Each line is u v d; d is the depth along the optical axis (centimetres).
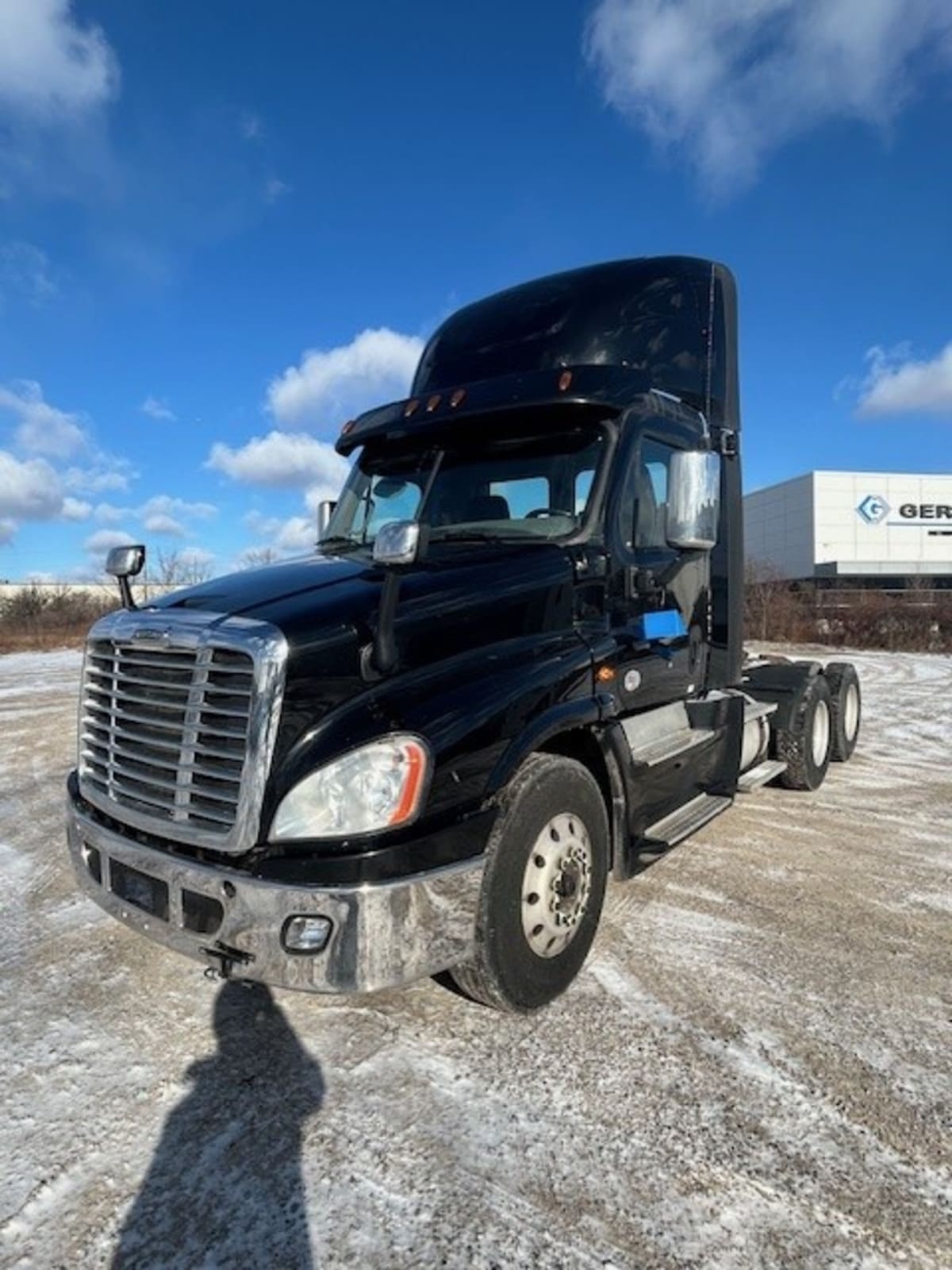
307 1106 271
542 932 327
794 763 677
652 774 405
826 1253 213
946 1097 277
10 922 420
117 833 316
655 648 436
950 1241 218
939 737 971
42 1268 209
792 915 427
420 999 339
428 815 281
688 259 551
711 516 402
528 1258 212
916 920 423
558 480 414
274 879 265
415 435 460
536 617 357
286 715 276
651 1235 219
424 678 303
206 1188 236
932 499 5303
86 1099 275
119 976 360
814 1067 293
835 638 2484
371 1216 226
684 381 516
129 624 326
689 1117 266
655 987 350
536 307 538
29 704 1302
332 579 343
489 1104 272
